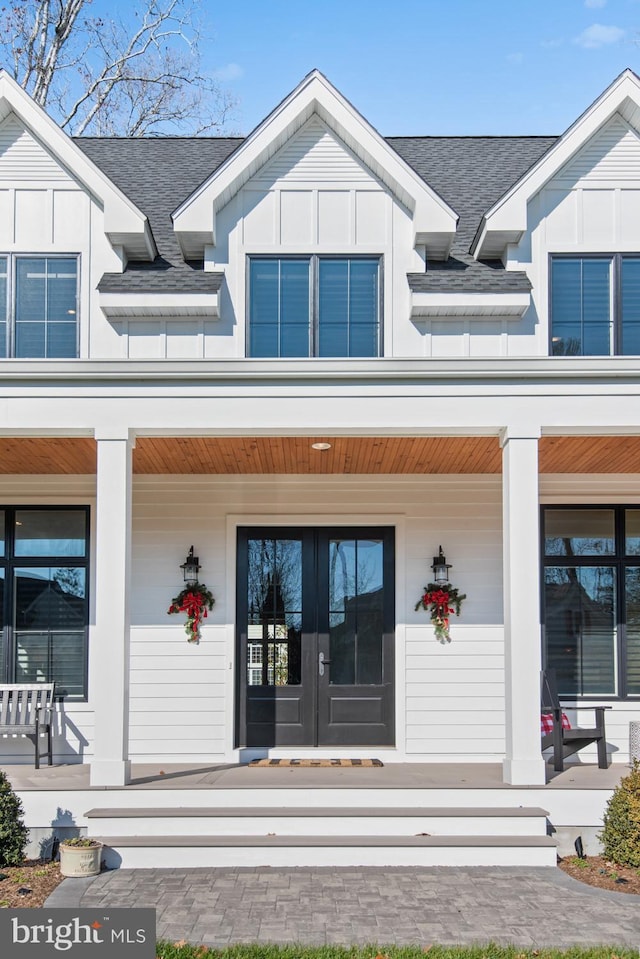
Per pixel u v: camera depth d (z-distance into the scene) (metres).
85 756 9.77
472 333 9.01
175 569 10.13
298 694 10.10
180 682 9.96
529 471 8.05
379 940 5.66
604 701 10.00
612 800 7.51
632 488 10.27
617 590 10.18
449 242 9.05
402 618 10.10
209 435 8.27
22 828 7.34
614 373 8.01
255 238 9.12
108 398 8.05
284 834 7.50
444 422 8.07
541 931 5.82
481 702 9.98
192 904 6.31
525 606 7.97
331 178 9.20
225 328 8.98
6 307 8.98
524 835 7.51
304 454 9.20
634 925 5.93
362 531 10.34
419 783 7.95
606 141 9.21
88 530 10.12
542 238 9.10
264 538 10.34
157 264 9.26
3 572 10.10
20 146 9.15
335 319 9.07
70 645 10.03
